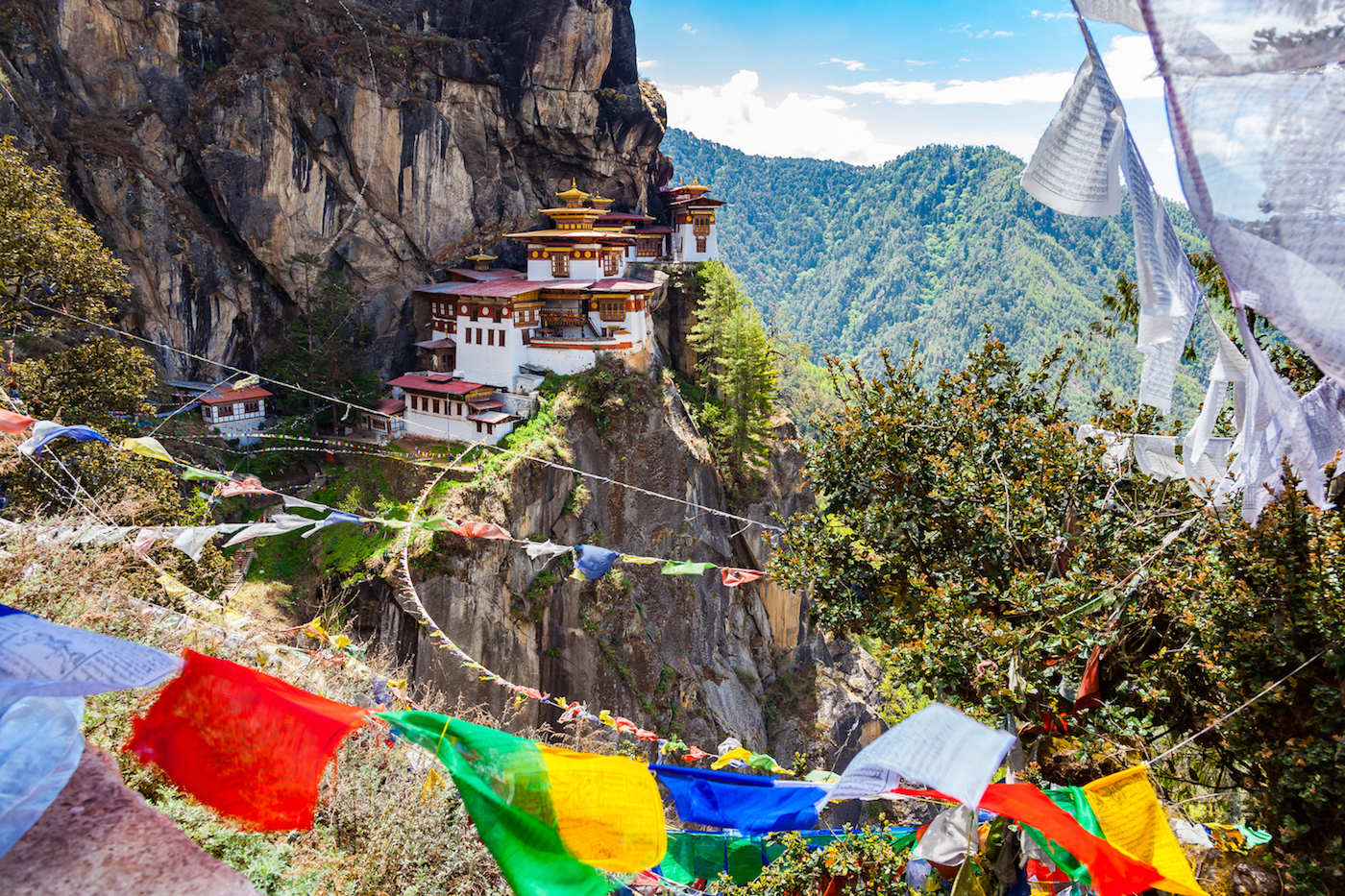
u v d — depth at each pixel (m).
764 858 13.81
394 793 12.70
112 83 59.53
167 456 15.67
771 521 74.81
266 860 10.03
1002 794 8.51
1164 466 14.34
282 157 63.75
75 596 13.39
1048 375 20.70
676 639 63.84
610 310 66.69
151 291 59.44
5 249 36.16
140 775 9.93
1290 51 3.90
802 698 73.94
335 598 48.12
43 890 4.39
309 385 63.38
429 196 70.81
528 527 54.94
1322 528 11.58
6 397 21.62
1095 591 15.06
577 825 7.23
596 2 74.56
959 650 15.25
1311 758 10.89
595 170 82.38
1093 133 5.72
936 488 18.34
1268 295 4.16
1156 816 8.94
